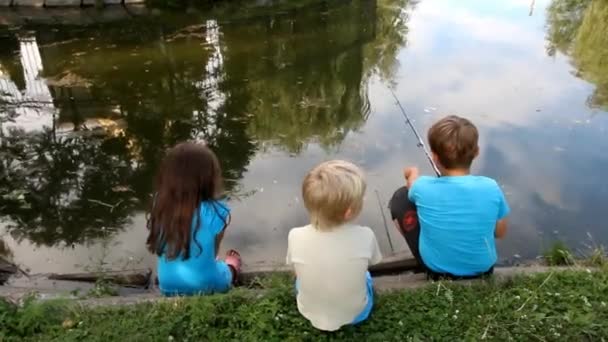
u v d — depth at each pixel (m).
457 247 2.28
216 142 4.95
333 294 1.95
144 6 9.42
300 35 8.12
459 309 2.16
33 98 5.89
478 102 5.52
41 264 3.37
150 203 4.05
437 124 2.32
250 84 6.35
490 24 8.37
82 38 7.91
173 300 2.25
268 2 9.67
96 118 5.43
